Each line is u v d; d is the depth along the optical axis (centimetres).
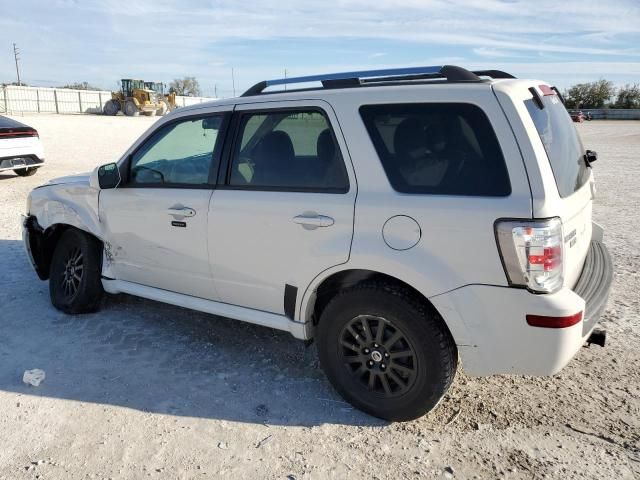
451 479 272
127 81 5272
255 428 314
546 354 270
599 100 8775
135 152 421
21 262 621
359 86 325
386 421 321
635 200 1092
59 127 3206
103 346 414
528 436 305
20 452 288
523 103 282
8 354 397
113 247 438
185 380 366
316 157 328
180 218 381
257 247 347
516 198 267
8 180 1227
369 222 300
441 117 290
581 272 329
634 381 363
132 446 295
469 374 292
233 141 364
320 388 359
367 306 308
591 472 276
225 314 380
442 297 282
